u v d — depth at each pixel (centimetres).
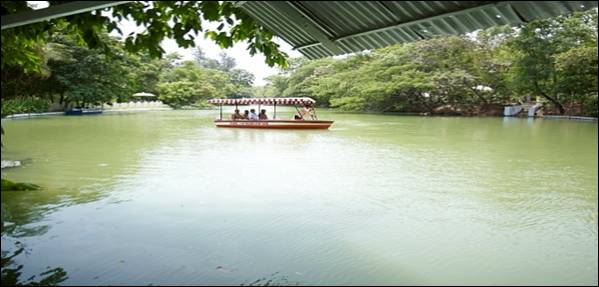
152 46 463
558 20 2306
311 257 445
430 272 418
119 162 975
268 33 493
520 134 1630
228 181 789
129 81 3478
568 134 1622
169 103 4275
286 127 1830
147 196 669
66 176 812
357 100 3284
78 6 312
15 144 1252
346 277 403
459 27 327
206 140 1419
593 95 2330
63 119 2359
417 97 3206
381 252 463
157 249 453
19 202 622
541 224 566
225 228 524
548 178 846
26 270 396
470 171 912
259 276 399
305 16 383
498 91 2909
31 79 2352
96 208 598
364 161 1030
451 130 1814
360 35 386
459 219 583
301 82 4241
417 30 349
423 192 727
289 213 594
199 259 430
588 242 500
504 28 2492
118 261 421
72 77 2884
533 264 439
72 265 409
